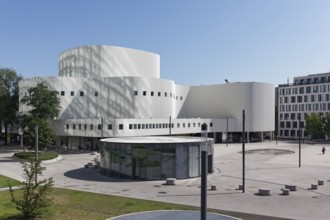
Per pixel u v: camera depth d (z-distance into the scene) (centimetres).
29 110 7806
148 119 7956
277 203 2727
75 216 2233
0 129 9606
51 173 4291
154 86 9025
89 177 4003
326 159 5900
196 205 2616
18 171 4406
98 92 8612
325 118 11238
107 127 7344
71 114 8406
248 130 10438
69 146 8125
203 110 11181
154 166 3866
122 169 3962
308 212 2448
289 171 4494
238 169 4666
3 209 2388
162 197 2928
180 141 4056
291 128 13638
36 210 2175
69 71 9638
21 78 9312
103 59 9250
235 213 2383
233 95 10619
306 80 13725
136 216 2044
